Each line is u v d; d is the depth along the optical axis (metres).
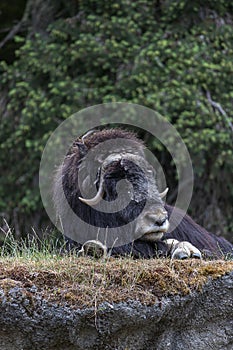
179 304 15.23
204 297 15.57
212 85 43.44
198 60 42.41
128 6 44.34
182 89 40.84
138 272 15.38
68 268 15.48
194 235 21.05
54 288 14.91
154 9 45.28
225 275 15.55
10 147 45.47
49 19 48.47
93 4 45.91
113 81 44.28
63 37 44.88
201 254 18.81
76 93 42.22
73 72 45.06
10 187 45.75
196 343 15.68
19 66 45.69
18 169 45.41
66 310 14.65
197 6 44.91
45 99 42.84
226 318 15.74
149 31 44.19
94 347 15.12
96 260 17.28
